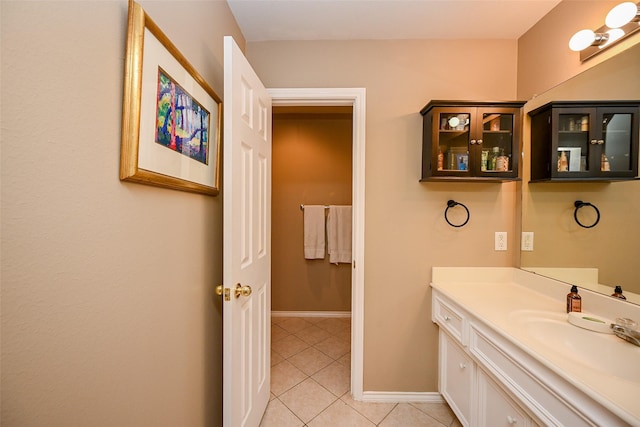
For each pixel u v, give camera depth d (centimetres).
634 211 99
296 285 304
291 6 137
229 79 102
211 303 117
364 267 166
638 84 98
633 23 99
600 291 110
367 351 166
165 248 82
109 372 60
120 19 62
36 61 44
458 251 165
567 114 126
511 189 163
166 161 79
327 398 168
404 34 159
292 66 165
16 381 43
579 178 120
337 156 301
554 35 136
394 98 164
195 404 103
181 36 91
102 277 58
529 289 148
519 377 90
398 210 165
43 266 46
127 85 62
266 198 155
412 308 166
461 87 163
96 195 56
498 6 136
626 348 86
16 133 42
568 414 71
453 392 144
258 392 141
